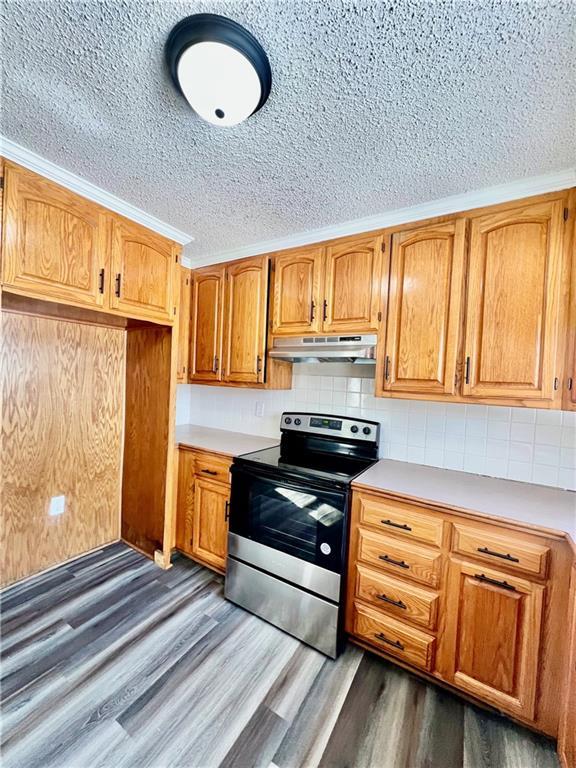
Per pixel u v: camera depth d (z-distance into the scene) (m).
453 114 1.18
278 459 2.11
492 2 0.83
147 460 2.55
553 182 1.50
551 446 1.76
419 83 1.06
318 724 1.37
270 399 2.77
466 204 1.70
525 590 1.33
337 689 1.53
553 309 1.49
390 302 1.90
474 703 1.48
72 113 1.25
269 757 1.25
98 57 1.01
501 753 1.29
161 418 2.45
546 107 1.13
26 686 1.48
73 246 1.75
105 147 1.44
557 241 1.49
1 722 1.32
